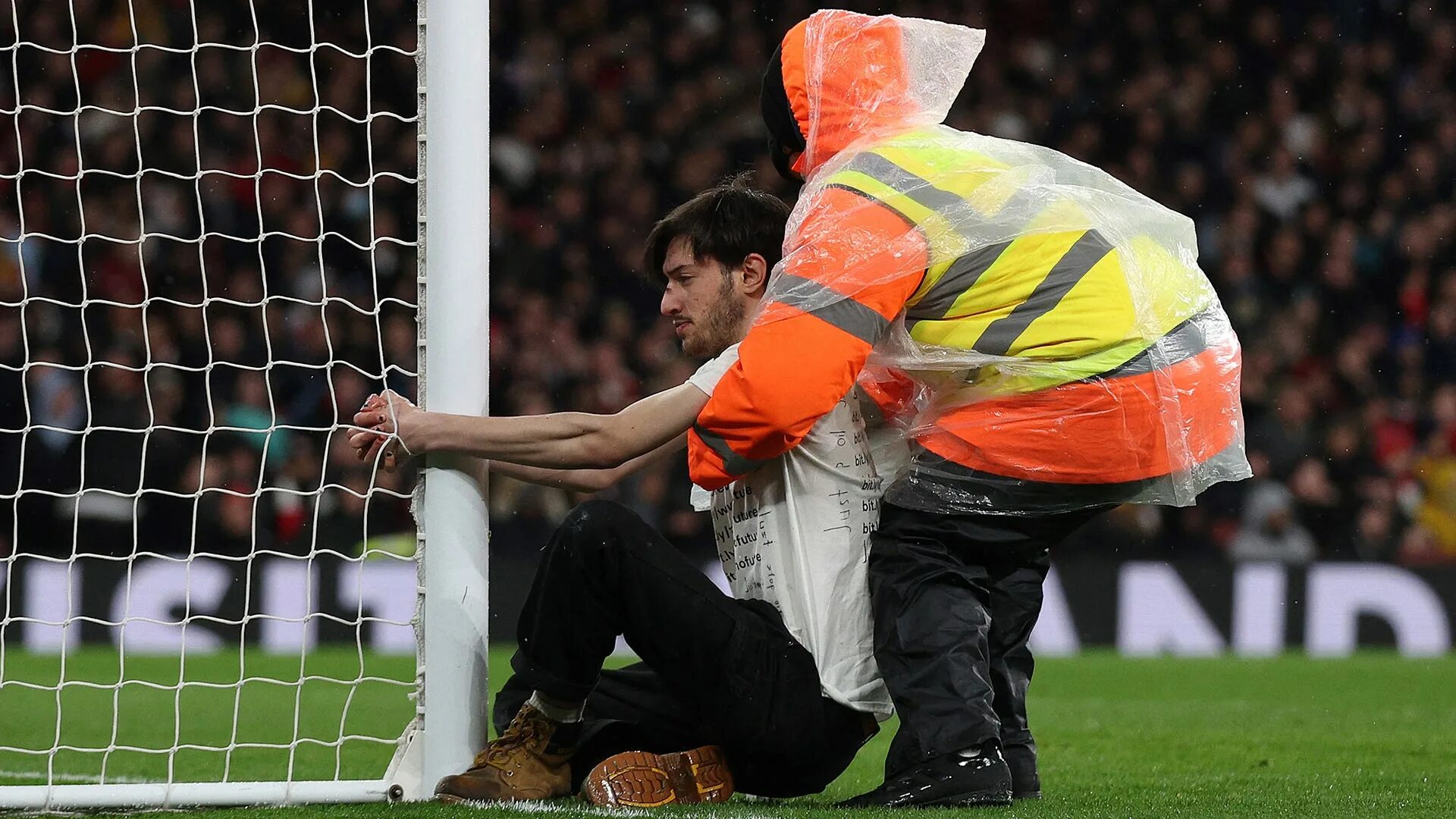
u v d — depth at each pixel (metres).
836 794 11.16
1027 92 44.72
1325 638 29.16
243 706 18.58
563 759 9.26
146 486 29.50
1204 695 21.23
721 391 8.49
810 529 8.98
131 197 35.47
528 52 42.22
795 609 8.95
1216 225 42.34
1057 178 9.15
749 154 42.50
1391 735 16.06
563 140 41.47
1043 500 8.91
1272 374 38.75
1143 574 29.03
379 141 38.09
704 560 31.23
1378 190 43.88
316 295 35.38
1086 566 29.03
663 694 9.73
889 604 8.91
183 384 31.53
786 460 9.01
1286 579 29.27
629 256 39.91
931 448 8.98
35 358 31.41
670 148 42.19
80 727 16.19
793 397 8.35
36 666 23.55
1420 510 35.97
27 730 15.93
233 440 30.66
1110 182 9.30
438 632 9.38
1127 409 8.72
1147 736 15.85
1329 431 36.66
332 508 29.44
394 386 33.75
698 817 8.38
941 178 8.80
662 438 8.87
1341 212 43.59
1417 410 37.66
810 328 8.41
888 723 17.09
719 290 9.43
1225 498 34.53
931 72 9.55
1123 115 44.66
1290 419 36.66
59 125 36.41
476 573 9.43
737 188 9.61
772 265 9.45
